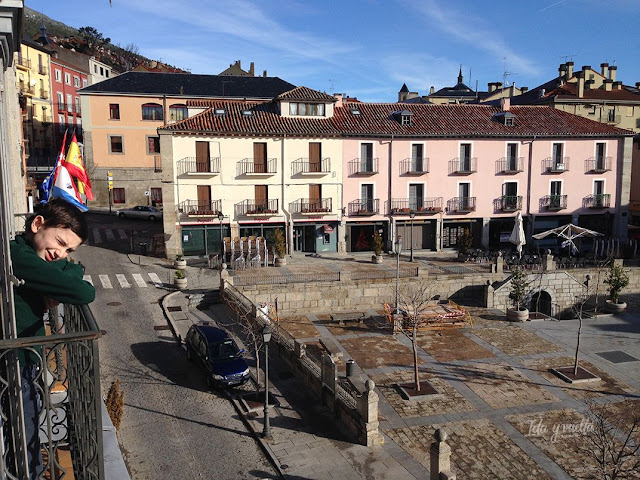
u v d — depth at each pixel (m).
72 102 61.09
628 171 44.34
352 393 17.16
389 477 13.85
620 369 22.02
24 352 3.67
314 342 24.92
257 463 14.44
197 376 19.73
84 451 3.83
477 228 43.22
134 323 24.89
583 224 44.44
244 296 26.11
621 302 31.75
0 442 3.21
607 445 13.43
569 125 44.09
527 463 14.80
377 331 26.64
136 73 51.47
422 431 16.52
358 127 40.12
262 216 38.25
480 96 78.50
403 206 41.28
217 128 36.97
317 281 29.78
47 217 3.73
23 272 3.34
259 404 17.67
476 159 42.22
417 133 40.50
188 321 25.42
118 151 49.78
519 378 20.92
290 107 39.91
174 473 13.80
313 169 39.25
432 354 23.53
